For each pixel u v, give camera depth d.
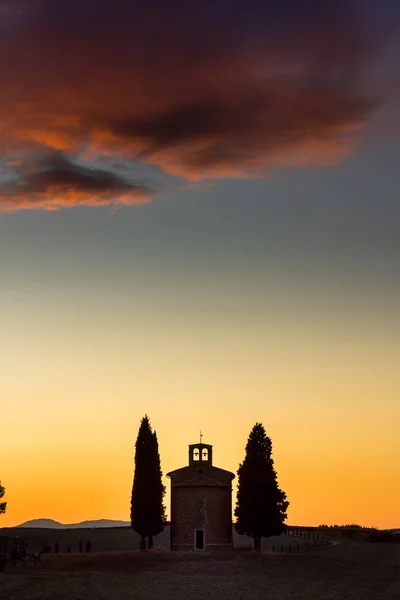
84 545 171.12
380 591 79.31
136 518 130.25
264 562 103.75
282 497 129.75
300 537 185.12
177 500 126.12
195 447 137.62
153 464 132.50
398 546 150.38
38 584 80.88
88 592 77.38
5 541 113.75
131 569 99.12
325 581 85.94
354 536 187.38
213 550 122.19
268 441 131.62
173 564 103.44
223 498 126.19
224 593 78.12
